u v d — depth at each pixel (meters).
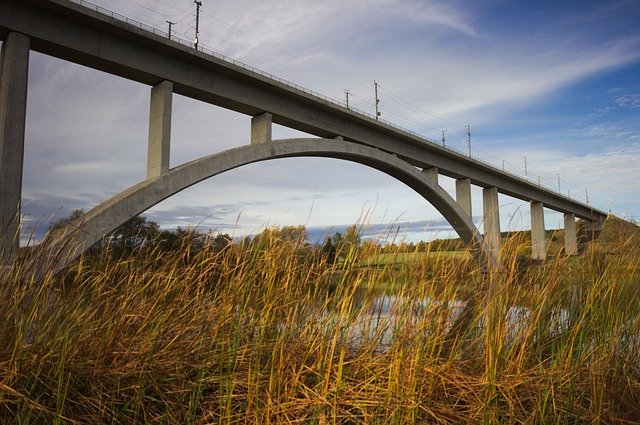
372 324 3.30
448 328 3.38
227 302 3.31
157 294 3.44
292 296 3.48
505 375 2.99
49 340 2.75
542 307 3.31
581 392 3.10
